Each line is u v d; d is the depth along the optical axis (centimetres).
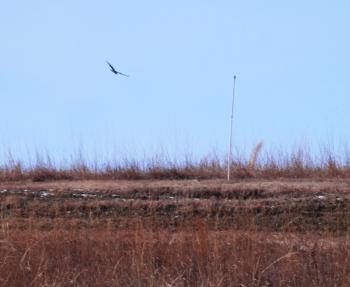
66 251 3934
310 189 5959
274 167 7000
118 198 5941
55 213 5553
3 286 3675
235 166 7050
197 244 3897
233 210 5431
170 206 5556
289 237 4153
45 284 3675
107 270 3797
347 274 3847
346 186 6106
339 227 5209
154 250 3900
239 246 3881
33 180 6906
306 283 3800
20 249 3900
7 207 5684
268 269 3825
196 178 6875
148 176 6900
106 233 4228
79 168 7038
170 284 3666
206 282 3709
